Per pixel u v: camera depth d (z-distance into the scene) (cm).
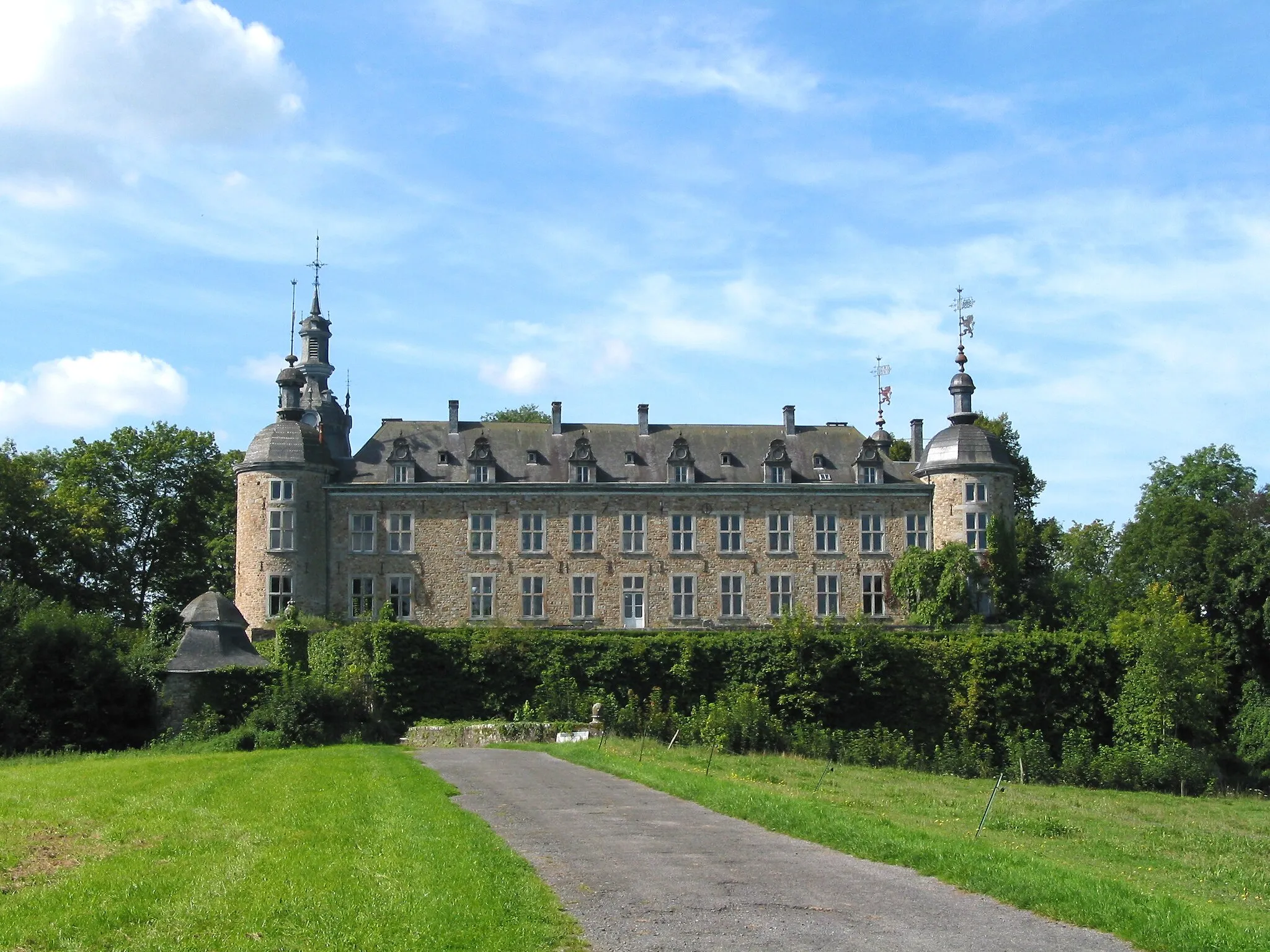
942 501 7269
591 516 7200
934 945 1492
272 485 6950
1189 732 6244
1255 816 4181
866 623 6494
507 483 7144
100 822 2367
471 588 7094
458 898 1639
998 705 6075
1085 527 10375
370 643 5834
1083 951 1477
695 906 1667
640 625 7144
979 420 9594
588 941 1487
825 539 7294
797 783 3662
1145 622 6475
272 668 5569
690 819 2422
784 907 1662
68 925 1533
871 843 2083
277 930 1509
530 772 3369
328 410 8256
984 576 7150
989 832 2728
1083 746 5941
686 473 7281
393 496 7119
